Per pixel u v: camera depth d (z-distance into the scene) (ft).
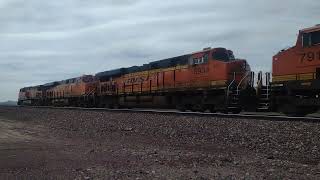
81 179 35.37
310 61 76.64
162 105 129.80
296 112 79.15
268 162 42.60
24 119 137.69
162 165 41.45
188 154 48.44
